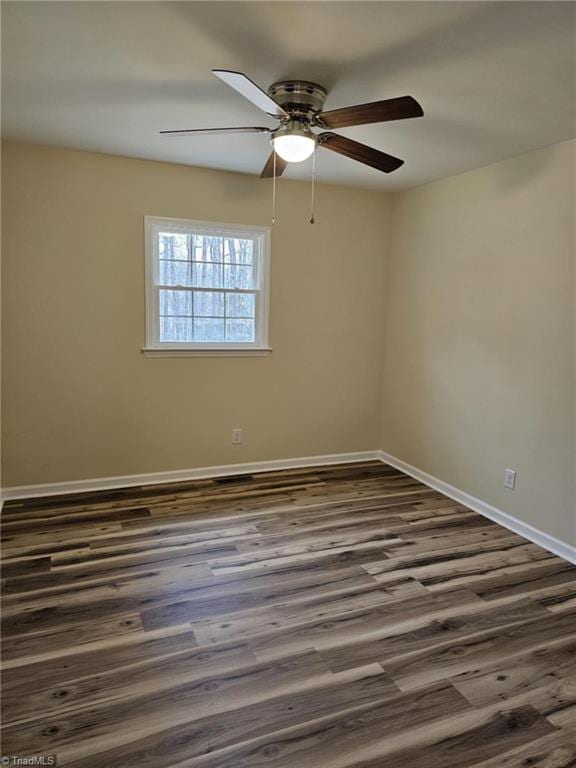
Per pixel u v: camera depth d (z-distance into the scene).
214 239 4.02
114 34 1.91
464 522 3.47
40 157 3.38
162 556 2.88
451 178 3.83
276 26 1.83
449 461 3.95
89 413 3.75
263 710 1.80
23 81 2.33
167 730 1.71
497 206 3.42
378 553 2.99
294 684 1.93
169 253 3.89
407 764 1.60
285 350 4.34
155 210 3.72
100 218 3.58
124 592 2.51
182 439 4.08
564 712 1.83
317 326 4.43
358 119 2.16
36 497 3.66
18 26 1.85
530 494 3.23
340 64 2.11
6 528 3.17
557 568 2.86
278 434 4.43
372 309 4.64
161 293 3.91
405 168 3.60
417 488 4.11
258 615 2.36
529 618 2.39
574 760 1.64
